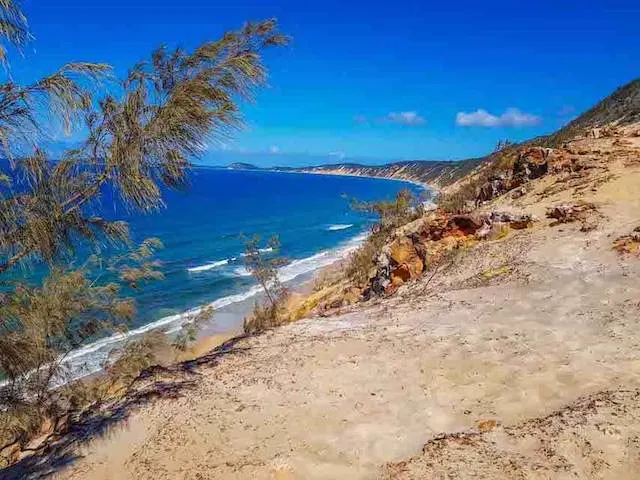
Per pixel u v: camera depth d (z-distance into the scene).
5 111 3.28
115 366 9.93
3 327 4.39
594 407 4.98
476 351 7.22
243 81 4.73
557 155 19.77
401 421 5.67
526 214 14.66
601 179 15.91
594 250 10.97
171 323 24.56
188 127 4.38
